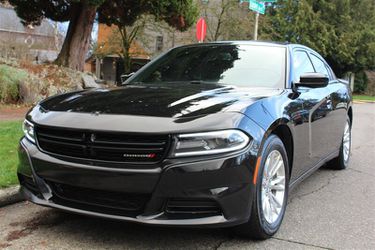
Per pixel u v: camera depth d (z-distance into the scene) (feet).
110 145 10.76
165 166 10.37
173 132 10.44
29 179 12.32
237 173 10.70
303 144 14.85
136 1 50.49
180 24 54.29
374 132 39.47
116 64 123.44
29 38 75.15
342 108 20.47
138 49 112.37
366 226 14.10
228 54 16.52
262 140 11.51
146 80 16.30
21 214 14.20
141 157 10.58
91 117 11.33
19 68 44.47
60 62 50.98
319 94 16.96
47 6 51.96
